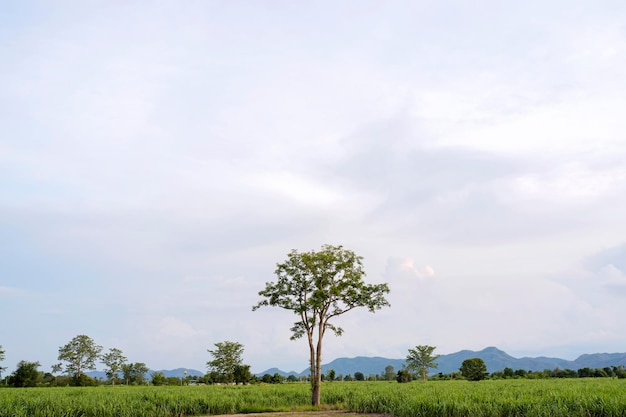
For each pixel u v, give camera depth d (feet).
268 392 143.54
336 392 134.82
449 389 139.03
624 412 70.90
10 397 111.86
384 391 133.80
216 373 351.46
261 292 112.37
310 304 107.96
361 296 111.55
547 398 88.63
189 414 101.30
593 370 338.54
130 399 110.73
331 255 111.96
